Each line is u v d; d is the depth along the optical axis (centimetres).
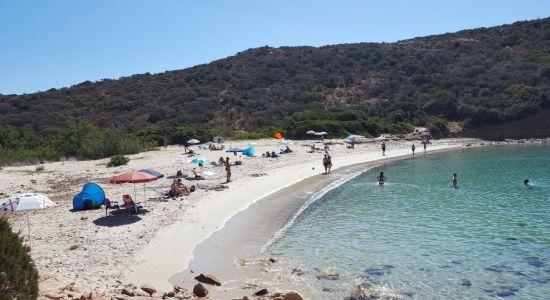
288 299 1310
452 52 12194
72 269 1509
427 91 10275
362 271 1648
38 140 6297
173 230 2075
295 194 3166
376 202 2933
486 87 10131
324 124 7781
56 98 10156
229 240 1998
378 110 9431
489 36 12962
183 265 1655
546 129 8675
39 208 1719
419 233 2173
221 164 4416
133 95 10256
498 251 1884
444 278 1584
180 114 9225
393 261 1762
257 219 2403
